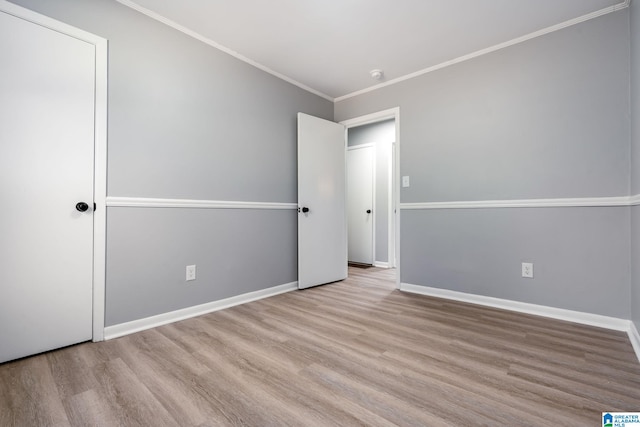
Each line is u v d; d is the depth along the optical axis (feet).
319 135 10.93
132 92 6.57
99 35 6.11
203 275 7.84
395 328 6.68
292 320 7.23
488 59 8.35
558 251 7.30
